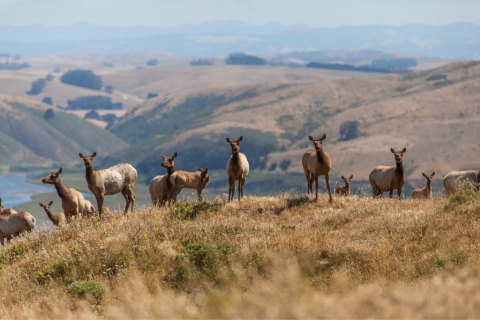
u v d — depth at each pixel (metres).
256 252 59.69
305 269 51.50
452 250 55.66
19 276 70.12
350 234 67.69
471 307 31.16
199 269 57.94
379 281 46.84
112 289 58.78
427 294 33.97
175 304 38.75
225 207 85.94
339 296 38.41
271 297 31.92
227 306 34.38
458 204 71.12
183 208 84.31
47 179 90.25
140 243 69.75
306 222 77.31
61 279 65.81
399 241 61.91
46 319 50.84
